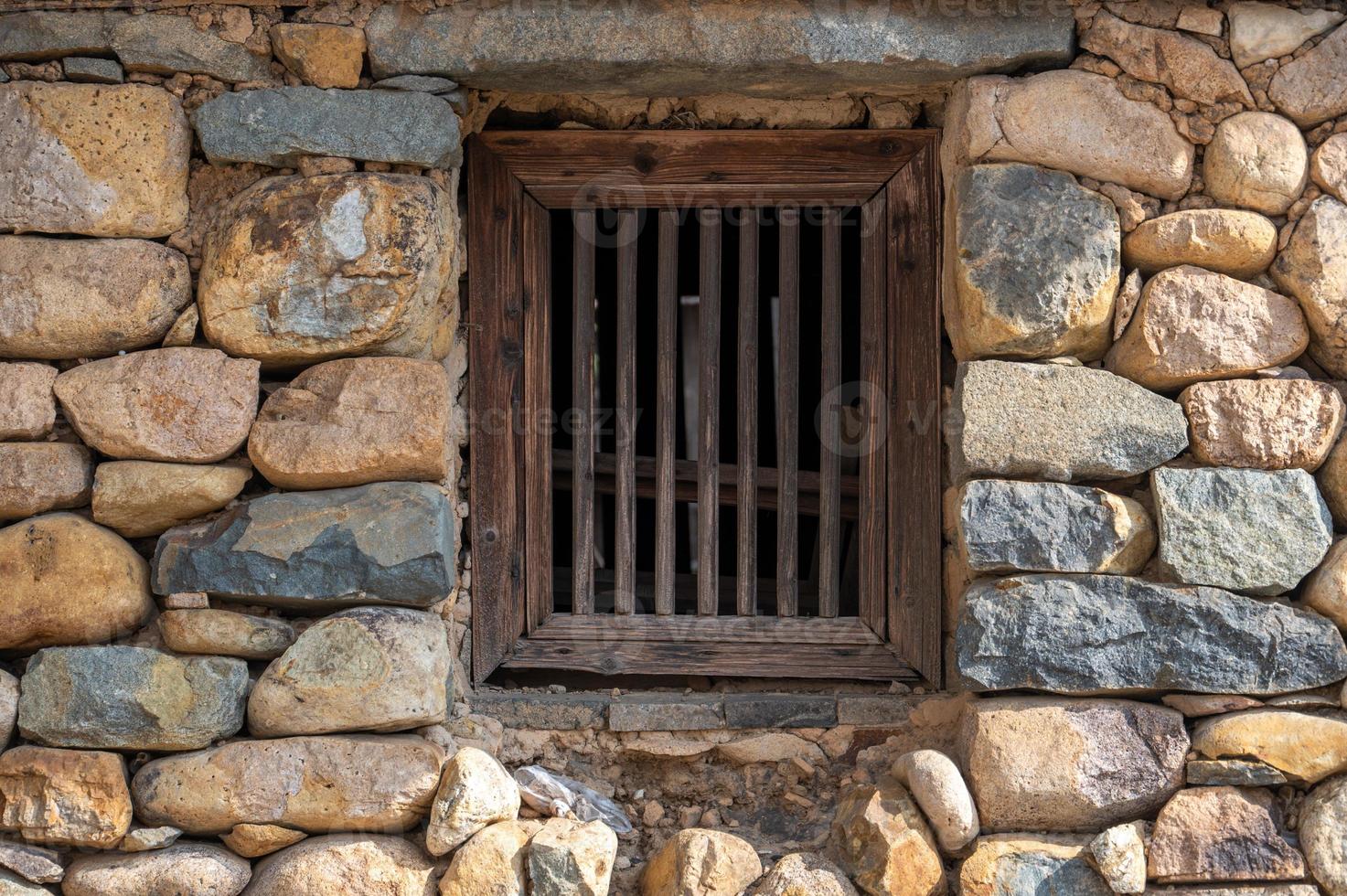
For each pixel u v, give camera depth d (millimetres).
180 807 2824
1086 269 3000
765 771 3264
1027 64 3092
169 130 2979
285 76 3023
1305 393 2990
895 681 3352
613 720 3219
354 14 3006
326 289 2904
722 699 3287
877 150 3322
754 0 3006
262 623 2902
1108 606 2947
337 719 2857
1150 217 3064
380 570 2871
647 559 5312
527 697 3275
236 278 2906
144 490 2910
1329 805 2871
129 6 2992
